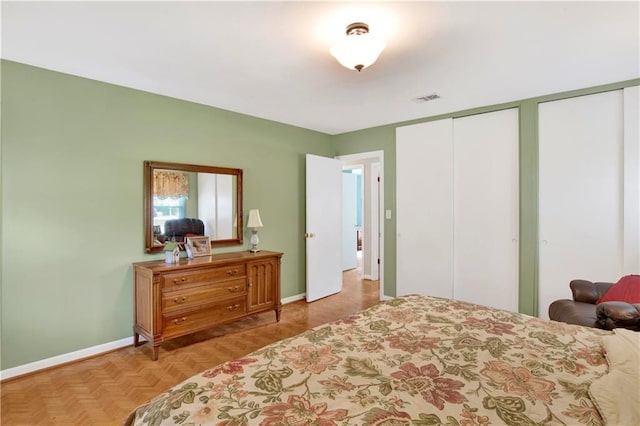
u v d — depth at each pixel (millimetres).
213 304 3105
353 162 6074
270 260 3641
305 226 4664
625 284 2443
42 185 2568
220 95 3262
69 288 2695
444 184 3982
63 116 2662
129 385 2357
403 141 4328
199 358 2777
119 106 2951
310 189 4504
